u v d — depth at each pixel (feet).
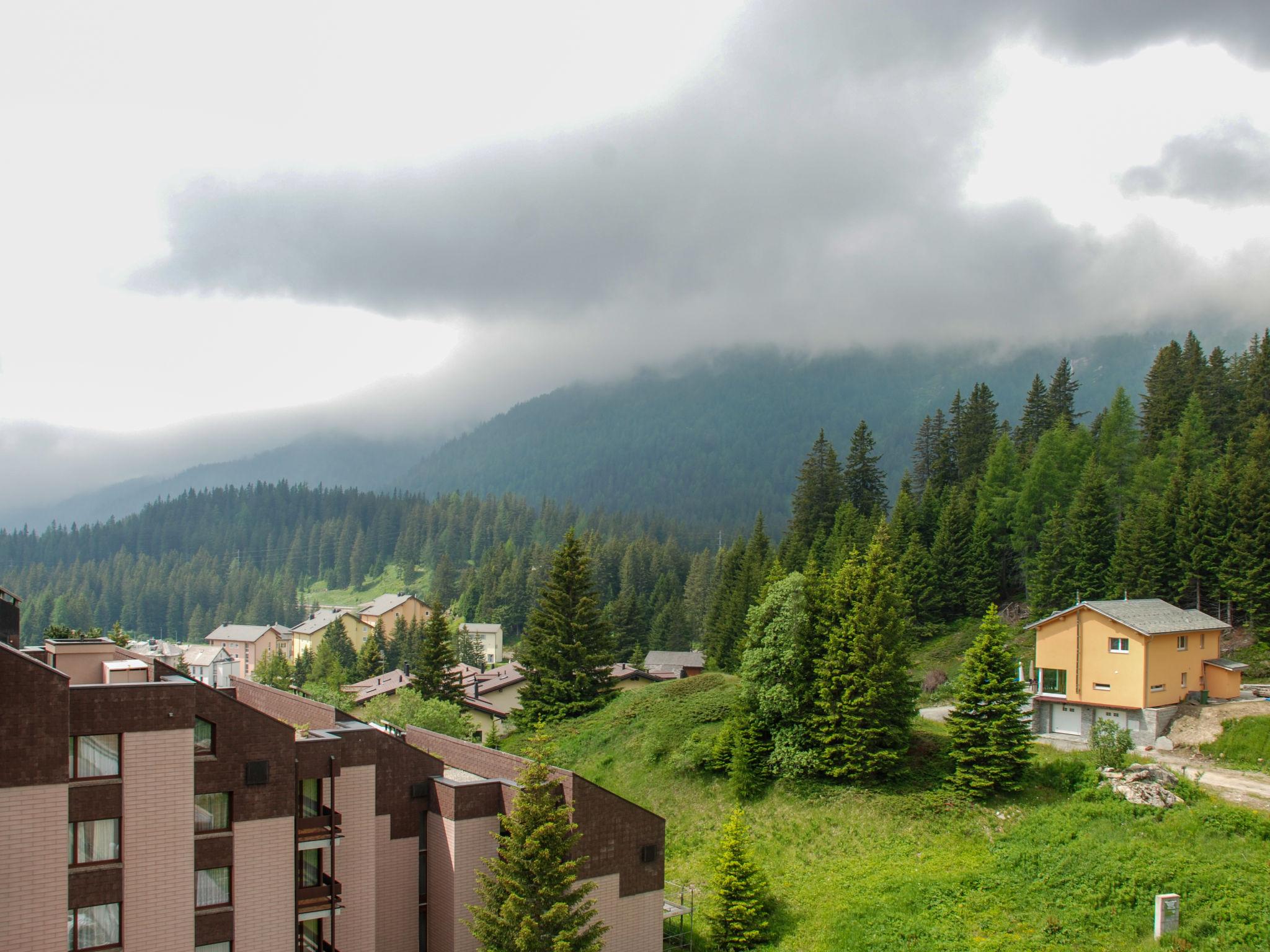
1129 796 152.35
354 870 113.91
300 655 595.47
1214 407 375.25
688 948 139.13
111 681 100.99
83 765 91.76
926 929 128.88
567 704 257.96
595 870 124.77
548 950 103.96
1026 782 167.32
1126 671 189.67
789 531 420.36
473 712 279.28
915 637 309.63
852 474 434.71
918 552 320.91
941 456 451.53
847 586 192.34
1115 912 123.13
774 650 189.67
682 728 217.15
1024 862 141.18
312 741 110.42
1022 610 313.32
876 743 180.45
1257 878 122.42
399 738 152.97
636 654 418.10
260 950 101.24
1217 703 192.65
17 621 118.93
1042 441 363.76
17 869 86.07
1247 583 242.99
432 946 122.62
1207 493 266.77
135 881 93.04
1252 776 162.40
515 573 643.45
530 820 107.14
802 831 171.63
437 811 122.62
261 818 102.32
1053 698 199.93
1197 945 111.96
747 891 142.51
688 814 189.06
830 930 135.85
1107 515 289.33
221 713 100.48
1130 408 362.53
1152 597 263.70
